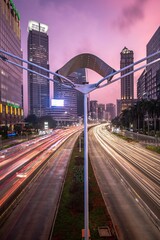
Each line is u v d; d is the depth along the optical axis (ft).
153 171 164.14
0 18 488.85
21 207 98.58
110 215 90.99
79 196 97.71
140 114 505.25
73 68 60.59
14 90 618.44
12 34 577.02
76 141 397.80
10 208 96.99
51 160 214.48
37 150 281.13
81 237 73.31
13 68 607.37
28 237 74.69
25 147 310.04
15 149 289.33
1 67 510.99
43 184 133.59
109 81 55.01
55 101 594.24
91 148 298.56
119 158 220.23
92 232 76.74
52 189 123.95
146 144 321.32
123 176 151.74
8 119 554.87
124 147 303.27
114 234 74.90
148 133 449.48
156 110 431.43
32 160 213.46
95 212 92.53
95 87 56.90
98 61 55.26
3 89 524.11
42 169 174.81
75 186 117.60
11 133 501.97
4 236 75.41
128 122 643.45
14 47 593.01
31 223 84.02
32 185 131.64
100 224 82.43
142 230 78.84
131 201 106.01
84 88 57.67
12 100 597.52
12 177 149.89
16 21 633.61
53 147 310.45
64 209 95.04
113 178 146.92
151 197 111.24
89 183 124.67
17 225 82.53
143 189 123.54
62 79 55.52
